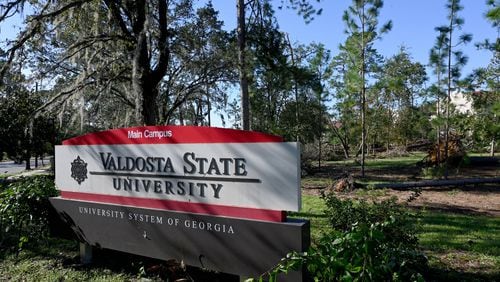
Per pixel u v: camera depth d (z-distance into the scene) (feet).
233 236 10.59
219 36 42.39
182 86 59.06
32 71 37.17
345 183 33.83
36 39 31.76
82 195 14.25
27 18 29.99
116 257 14.58
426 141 95.30
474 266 13.26
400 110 88.94
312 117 61.31
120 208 12.96
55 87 41.01
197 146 11.43
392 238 10.23
